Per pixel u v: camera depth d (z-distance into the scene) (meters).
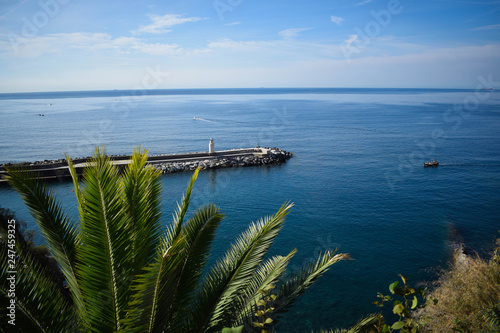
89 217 3.31
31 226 21.17
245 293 4.79
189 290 4.48
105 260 3.42
